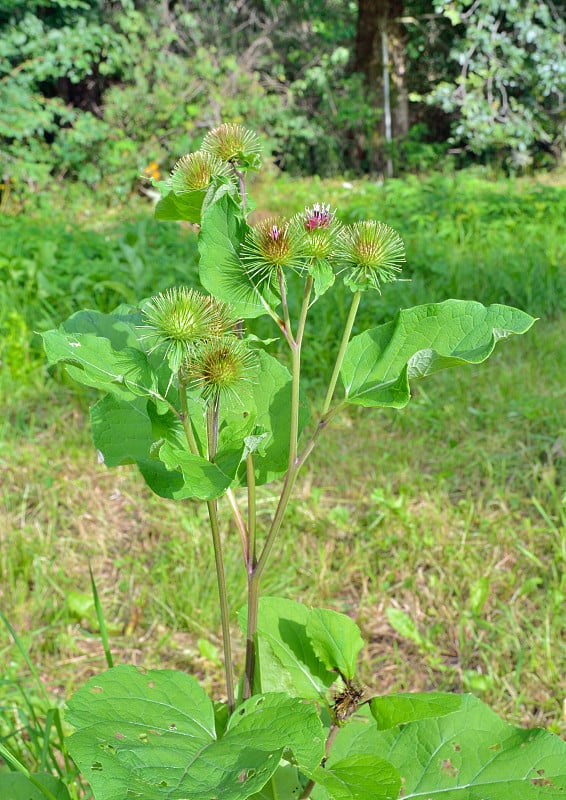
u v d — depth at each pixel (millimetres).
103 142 13312
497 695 2934
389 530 3822
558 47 13398
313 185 13961
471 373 5348
